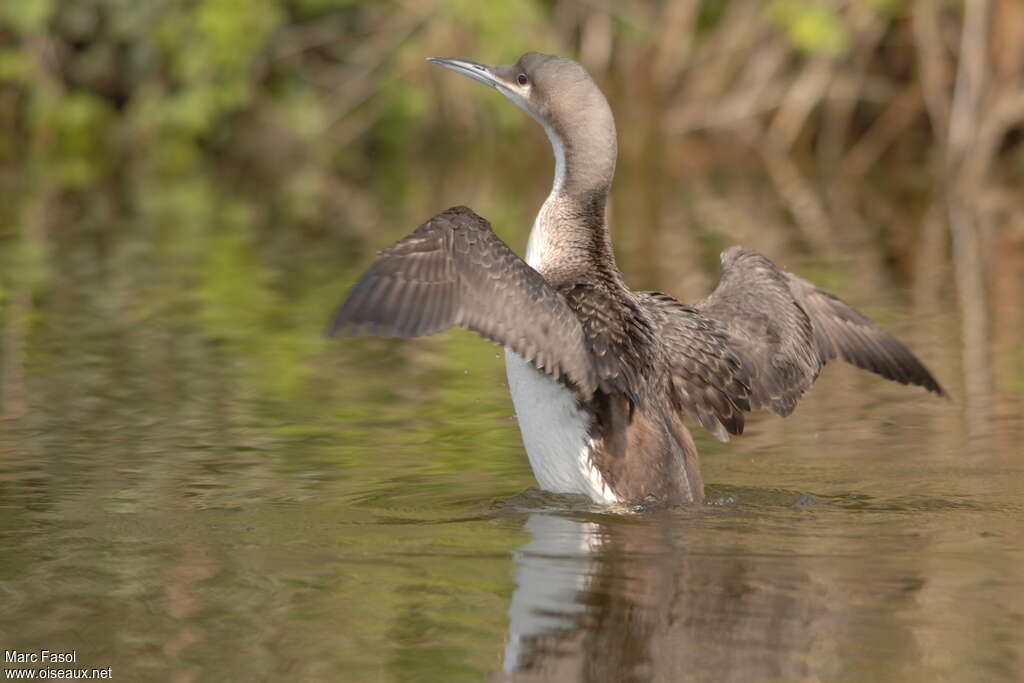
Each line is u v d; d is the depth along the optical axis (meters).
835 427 11.03
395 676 6.18
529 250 9.77
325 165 31.27
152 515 8.50
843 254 19.22
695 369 9.08
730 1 31.91
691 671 6.23
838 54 30.23
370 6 31.52
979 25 26.84
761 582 7.27
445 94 31.89
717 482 9.39
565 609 6.89
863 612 6.85
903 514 8.54
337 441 10.45
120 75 31.89
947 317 15.24
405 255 7.90
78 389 11.95
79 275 17.44
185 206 24.28
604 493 8.72
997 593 7.10
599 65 31.69
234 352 13.57
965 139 27.20
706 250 19.27
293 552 7.79
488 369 13.24
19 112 31.91
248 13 30.17
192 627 6.72
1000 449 10.23
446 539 8.03
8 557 7.71
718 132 31.97
